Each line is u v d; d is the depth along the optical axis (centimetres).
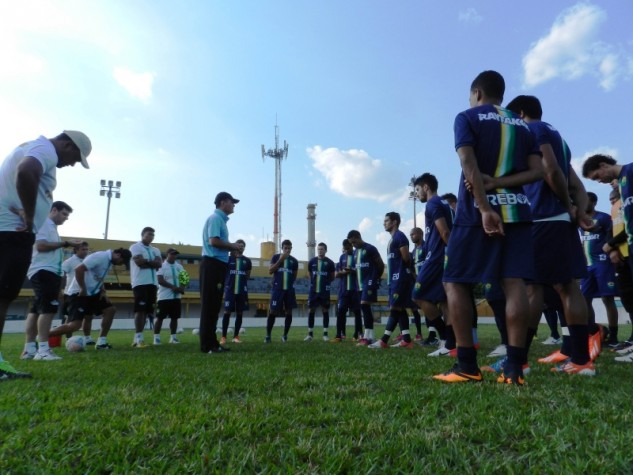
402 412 193
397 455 138
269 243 4928
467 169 263
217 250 584
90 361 445
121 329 2344
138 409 203
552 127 342
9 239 329
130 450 143
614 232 526
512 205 263
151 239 804
